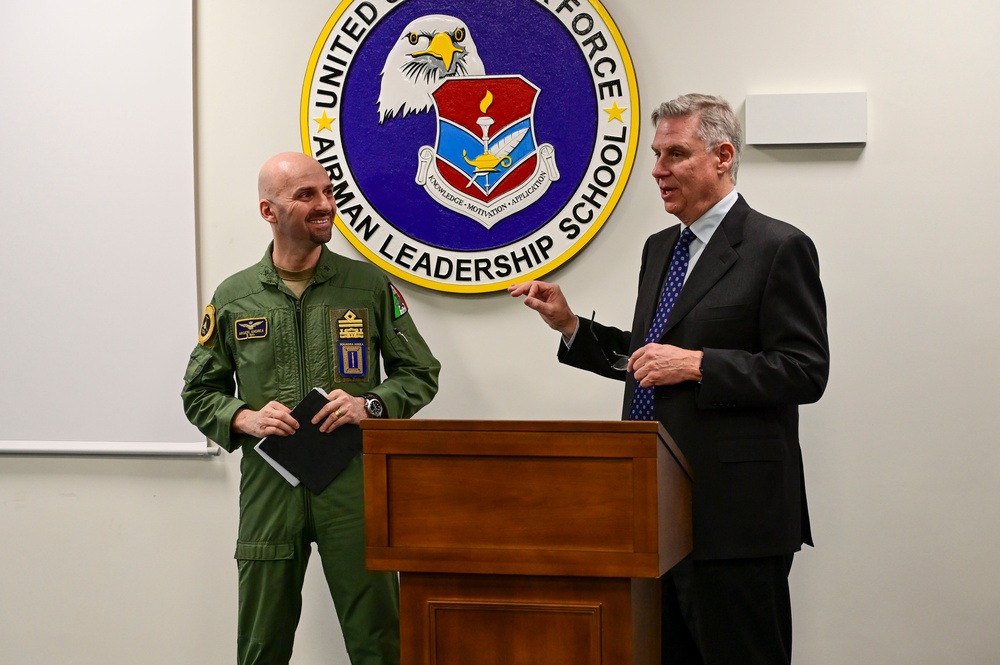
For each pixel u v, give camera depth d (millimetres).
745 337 2420
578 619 1866
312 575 3406
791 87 3229
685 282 2516
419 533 1902
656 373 2297
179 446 3443
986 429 3172
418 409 2926
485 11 3342
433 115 3361
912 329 3195
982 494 3176
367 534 1914
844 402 3221
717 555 2326
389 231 3369
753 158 3232
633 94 3264
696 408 2377
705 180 2525
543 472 1859
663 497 1874
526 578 1886
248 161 3438
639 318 2699
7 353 3518
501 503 1874
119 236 3480
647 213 3285
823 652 3232
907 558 3203
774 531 2363
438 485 1898
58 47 3504
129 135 3475
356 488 2789
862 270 3209
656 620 2236
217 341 2910
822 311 2426
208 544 3455
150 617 3479
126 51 3477
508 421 1864
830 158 3217
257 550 2805
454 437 1884
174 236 3451
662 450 1871
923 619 3197
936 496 3191
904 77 3193
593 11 3285
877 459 3209
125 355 3475
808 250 2420
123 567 3488
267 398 2844
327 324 2861
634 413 2580
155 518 3477
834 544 3229
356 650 2832
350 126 3387
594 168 3291
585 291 3316
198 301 3443
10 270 3520
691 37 3264
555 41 3307
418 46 3363
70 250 3500
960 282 3180
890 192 3199
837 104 3182
